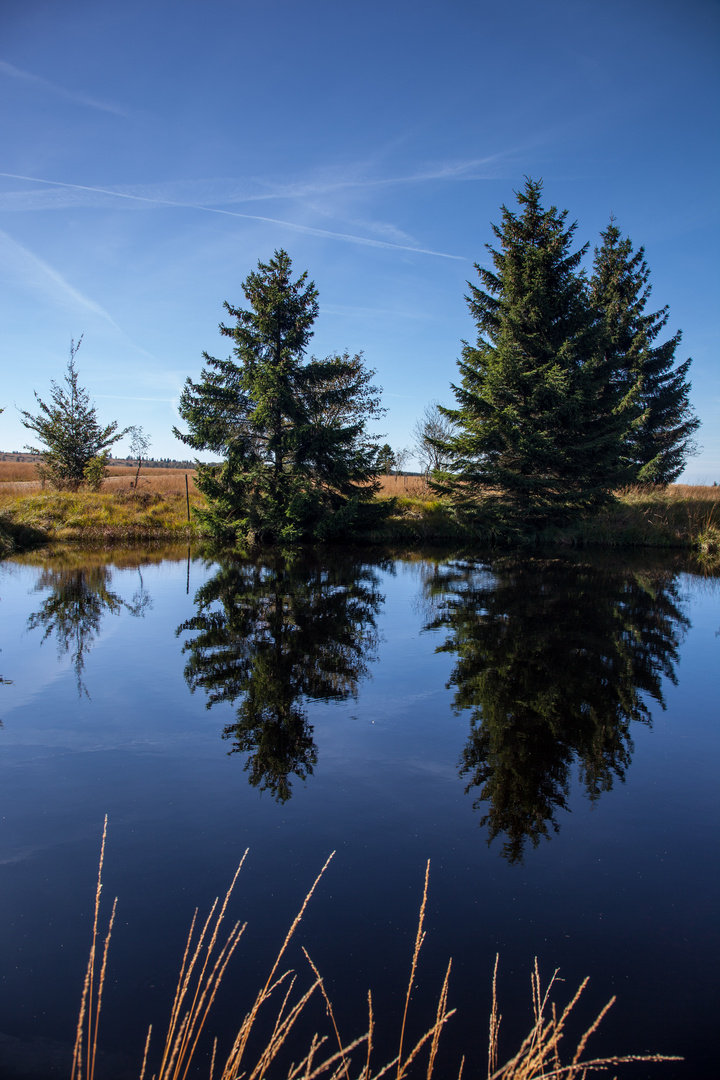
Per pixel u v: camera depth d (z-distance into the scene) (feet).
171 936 9.27
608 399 71.46
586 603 35.83
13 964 8.73
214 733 16.72
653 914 9.93
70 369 78.84
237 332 64.80
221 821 12.37
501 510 70.33
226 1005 8.08
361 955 8.93
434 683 21.17
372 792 13.65
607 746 16.35
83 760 15.03
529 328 68.39
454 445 69.62
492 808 13.07
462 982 8.46
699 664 23.88
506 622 30.53
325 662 23.35
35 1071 7.09
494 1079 6.39
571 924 9.66
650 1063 7.27
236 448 66.28
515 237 70.13
